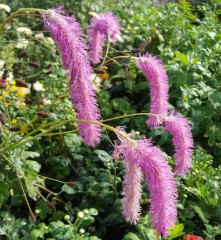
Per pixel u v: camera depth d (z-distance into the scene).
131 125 0.42
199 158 0.34
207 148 0.40
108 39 0.31
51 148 0.37
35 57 0.46
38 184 0.31
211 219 0.32
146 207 0.32
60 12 0.20
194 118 0.40
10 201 0.34
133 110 0.43
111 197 0.33
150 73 0.25
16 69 0.35
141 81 0.48
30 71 0.46
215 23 0.51
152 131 0.39
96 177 0.35
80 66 0.19
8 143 0.29
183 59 0.42
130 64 0.47
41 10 0.19
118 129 0.21
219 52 0.46
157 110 0.25
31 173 0.30
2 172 0.29
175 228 0.26
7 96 0.33
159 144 0.38
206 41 0.47
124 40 0.54
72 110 0.37
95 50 0.32
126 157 0.19
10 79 0.33
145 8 0.65
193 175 0.33
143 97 0.48
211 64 0.46
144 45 0.32
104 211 0.33
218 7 0.62
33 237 0.26
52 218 0.32
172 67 0.43
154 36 0.53
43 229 0.27
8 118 0.29
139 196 0.21
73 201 0.35
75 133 0.37
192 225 0.31
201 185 0.32
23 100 0.37
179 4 0.62
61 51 0.19
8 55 0.42
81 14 0.56
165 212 0.19
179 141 0.24
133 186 0.21
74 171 0.37
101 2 0.60
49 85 0.38
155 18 0.57
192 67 0.43
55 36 0.19
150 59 0.25
